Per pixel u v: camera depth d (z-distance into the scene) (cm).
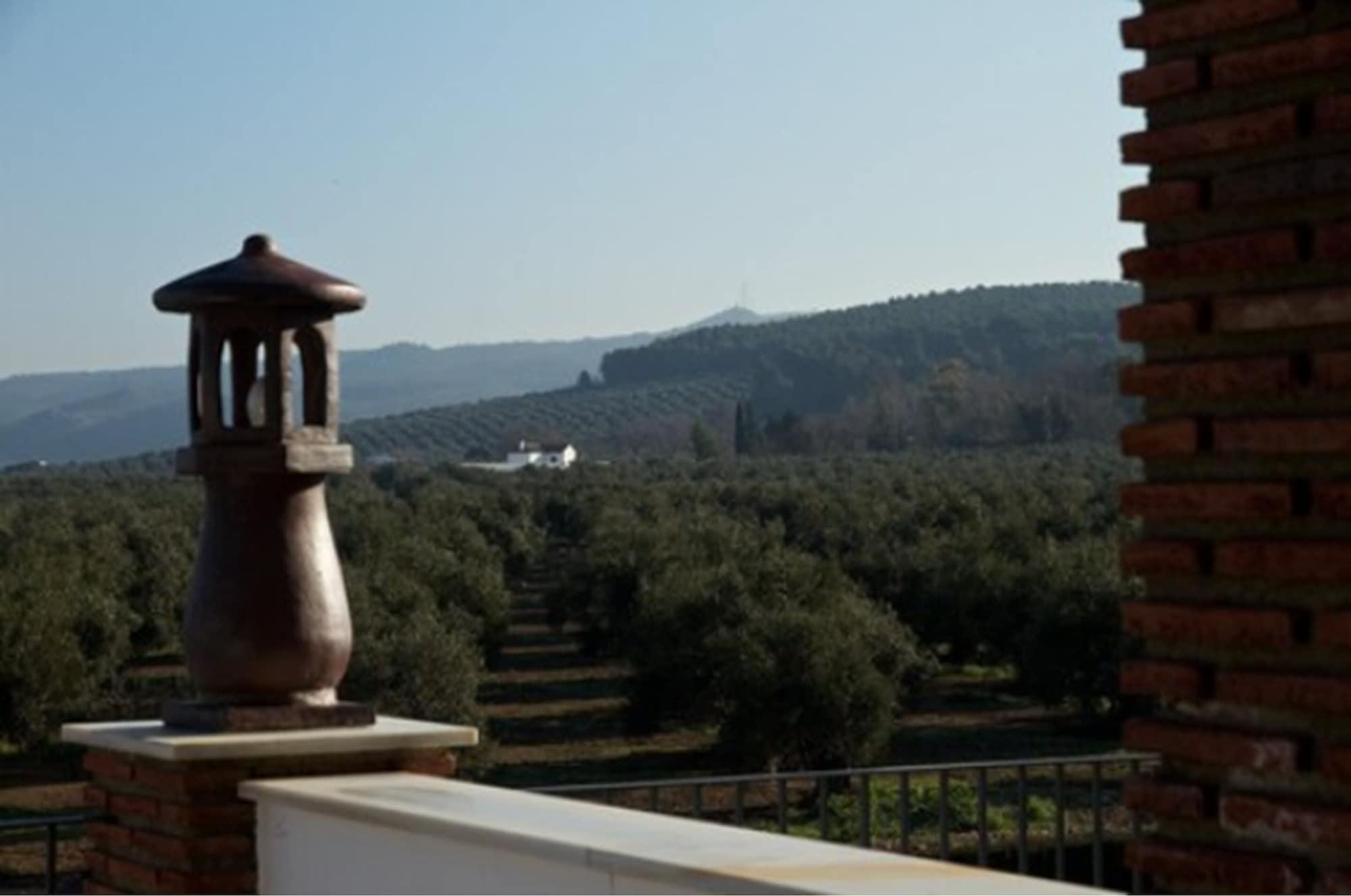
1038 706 3900
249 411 546
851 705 3278
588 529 5847
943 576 4094
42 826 563
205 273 537
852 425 15650
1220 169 351
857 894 333
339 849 486
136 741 529
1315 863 327
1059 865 730
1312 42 333
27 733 3469
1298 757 330
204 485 550
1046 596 3600
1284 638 332
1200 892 344
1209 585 348
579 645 4881
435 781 520
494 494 6944
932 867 360
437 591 4397
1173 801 350
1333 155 332
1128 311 363
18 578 3816
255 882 521
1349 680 322
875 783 2709
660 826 422
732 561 3753
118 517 5484
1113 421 12456
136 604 4447
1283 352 339
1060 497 5475
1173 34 357
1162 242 362
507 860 421
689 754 3509
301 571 539
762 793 2734
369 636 3438
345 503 6309
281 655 535
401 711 3350
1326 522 330
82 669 3525
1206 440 350
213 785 522
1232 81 348
